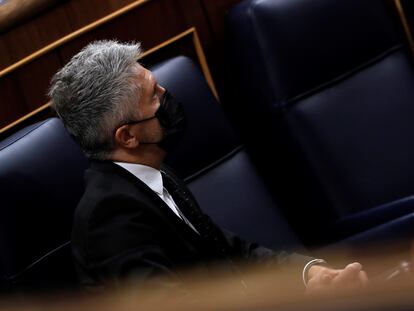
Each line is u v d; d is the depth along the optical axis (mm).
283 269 542
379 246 647
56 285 589
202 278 461
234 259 550
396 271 491
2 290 578
